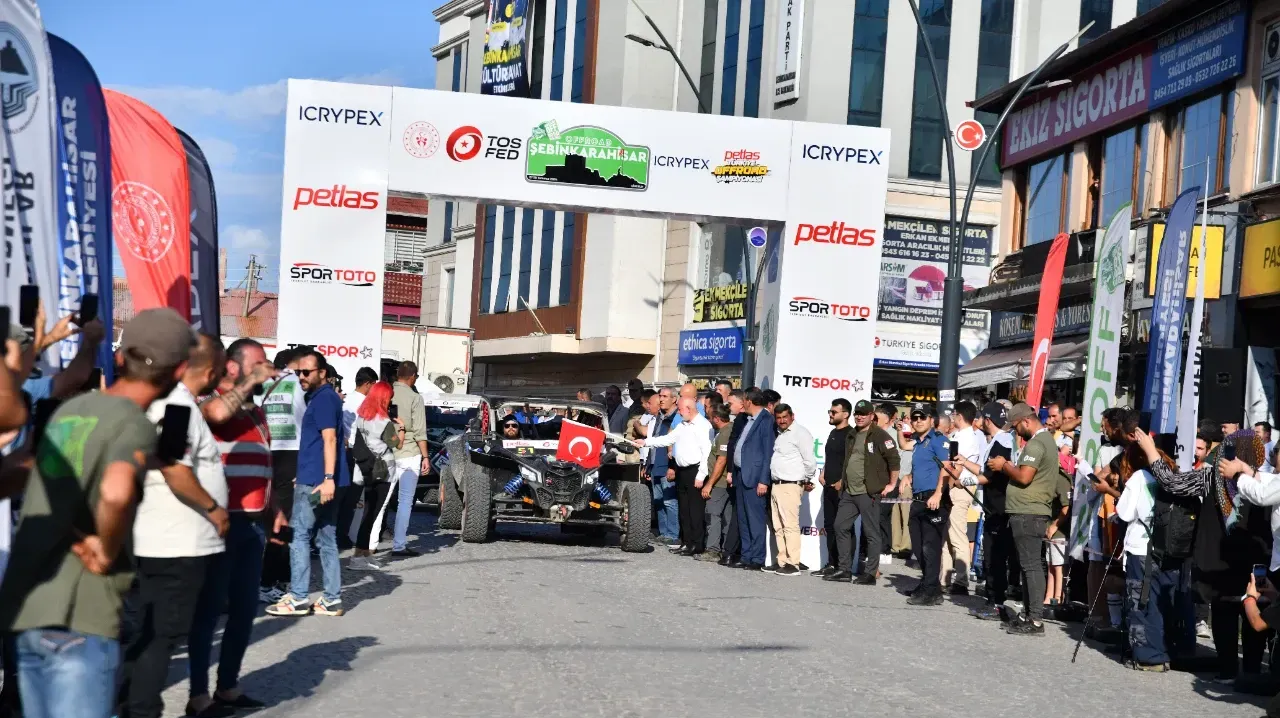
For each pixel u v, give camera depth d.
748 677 9.20
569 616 11.73
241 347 7.54
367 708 7.62
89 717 4.70
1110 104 26.23
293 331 19.14
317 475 10.86
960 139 25.97
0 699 6.60
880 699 8.68
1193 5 23.19
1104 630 12.22
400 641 10.01
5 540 7.23
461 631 10.61
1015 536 12.66
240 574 7.46
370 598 12.36
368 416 14.12
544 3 53.81
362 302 19.19
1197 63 23.33
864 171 20.09
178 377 5.16
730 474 17.62
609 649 10.06
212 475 6.41
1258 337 21.52
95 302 6.44
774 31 41.56
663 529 20.78
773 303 20.41
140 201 11.58
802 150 20.02
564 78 51.81
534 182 19.58
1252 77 21.98
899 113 39.72
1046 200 29.08
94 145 9.79
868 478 16.09
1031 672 10.30
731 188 19.92
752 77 42.69
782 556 16.98
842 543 16.31
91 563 4.70
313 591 12.58
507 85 55.41
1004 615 12.89
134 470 4.68
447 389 29.84
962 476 15.37
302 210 19.16
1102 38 25.86
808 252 20.03
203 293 12.59
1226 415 14.09
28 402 5.97
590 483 18.61
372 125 19.27
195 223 12.56
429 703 7.81
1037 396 18.58
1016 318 30.34
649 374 46.28
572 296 48.75
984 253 38.84
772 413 17.34
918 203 38.22
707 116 19.84
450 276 62.75
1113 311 14.30
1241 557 10.36
